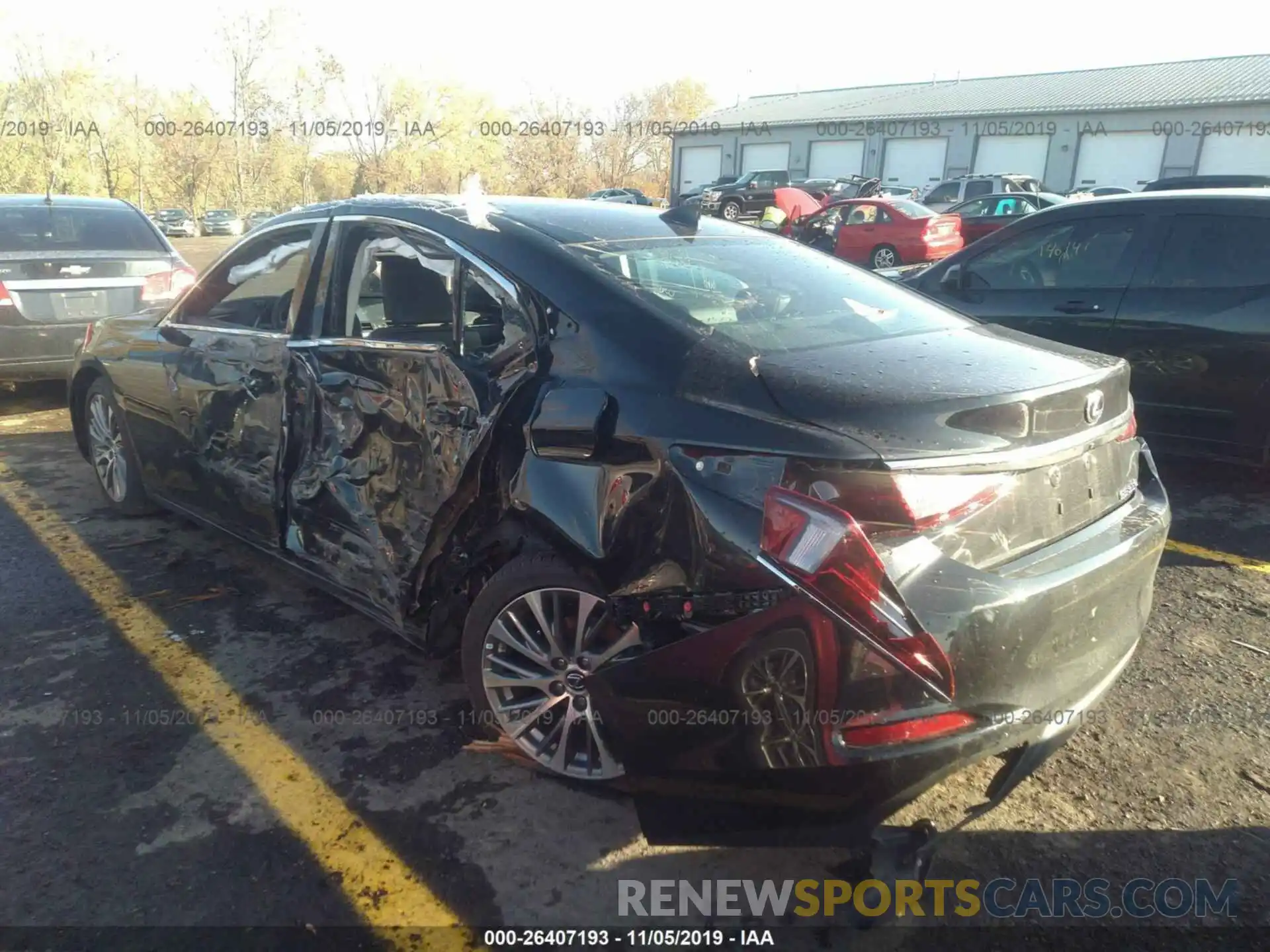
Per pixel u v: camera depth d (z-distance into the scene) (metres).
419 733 3.06
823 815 2.16
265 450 3.62
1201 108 31.56
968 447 2.18
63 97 33.69
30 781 2.79
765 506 2.14
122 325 4.77
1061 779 2.83
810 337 2.74
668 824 2.34
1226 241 5.11
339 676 3.40
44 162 33.97
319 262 3.53
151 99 34.59
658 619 2.34
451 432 2.86
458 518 2.85
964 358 2.62
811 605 2.06
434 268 3.13
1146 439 5.45
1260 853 2.54
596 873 2.47
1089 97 35.16
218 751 2.95
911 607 2.04
